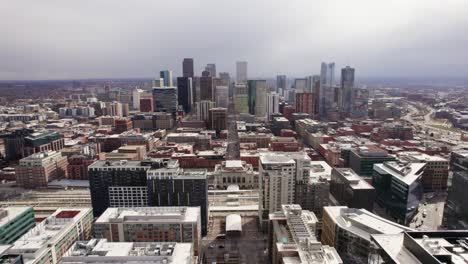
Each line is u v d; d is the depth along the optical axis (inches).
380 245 4333.2
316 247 6368.1
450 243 4097.0
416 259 3956.7
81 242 6786.4
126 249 6486.2
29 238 7362.2
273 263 7785.4
